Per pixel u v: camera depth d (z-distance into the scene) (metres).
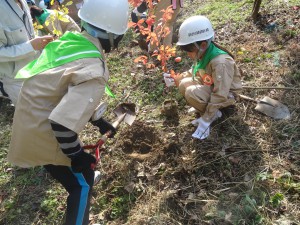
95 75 2.03
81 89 2.02
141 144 3.46
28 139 2.25
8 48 3.10
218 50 3.10
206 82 3.20
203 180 2.98
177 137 3.41
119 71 4.79
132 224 2.80
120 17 2.21
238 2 5.66
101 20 2.16
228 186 2.88
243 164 3.00
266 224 2.50
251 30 4.75
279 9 4.96
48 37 3.18
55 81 2.10
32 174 3.54
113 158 3.44
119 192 3.12
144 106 4.04
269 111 3.41
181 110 3.81
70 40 2.19
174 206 2.85
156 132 3.53
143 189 3.05
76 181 2.45
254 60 4.17
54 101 2.17
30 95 2.18
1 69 3.24
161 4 4.28
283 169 2.88
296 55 4.05
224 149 3.15
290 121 3.29
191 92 3.21
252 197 2.72
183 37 3.09
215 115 3.35
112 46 2.32
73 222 2.35
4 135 4.13
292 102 3.49
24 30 3.21
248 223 2.56
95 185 3.23
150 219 2.78
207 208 2.73
